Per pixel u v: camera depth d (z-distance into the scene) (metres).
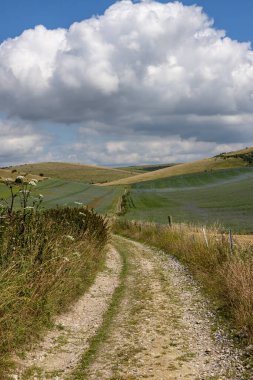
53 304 9.49
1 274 7.93
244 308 9.20
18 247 9.11
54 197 70.19
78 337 8.77
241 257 12.62
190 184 116.75
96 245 17.19
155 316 10.27
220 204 63.59
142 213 55.97
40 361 7.46
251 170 138.50
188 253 18.00
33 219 10.91
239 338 8.34
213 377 6.79
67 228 15.00
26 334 7.98
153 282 14.26
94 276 14.35
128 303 11.55
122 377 6.86
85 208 21.41
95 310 10.79
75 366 7.33
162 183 122.38
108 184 144.38
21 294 8.47
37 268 9.26
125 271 16.45
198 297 11.92
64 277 10.79
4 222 9.57
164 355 7.80
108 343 8.45
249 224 35.69
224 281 11.59
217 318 9.82
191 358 7.62
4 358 7.02
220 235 18.88
